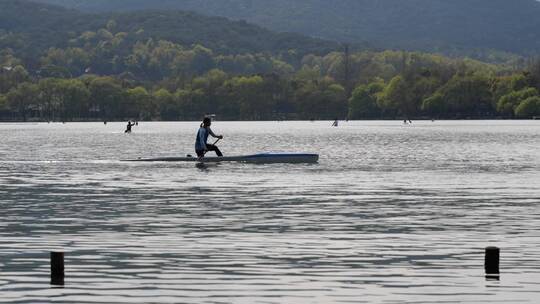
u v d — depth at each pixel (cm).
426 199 13575
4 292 7450
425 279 7831
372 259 8675
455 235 10000
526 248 9162
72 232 10319
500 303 7075
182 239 9800
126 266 8406
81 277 7981
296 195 14150
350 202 13175
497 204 12875
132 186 15738
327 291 7462
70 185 16025
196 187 15488
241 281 7812
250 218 11412
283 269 8250
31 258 8781
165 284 7719
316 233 10181
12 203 13212
